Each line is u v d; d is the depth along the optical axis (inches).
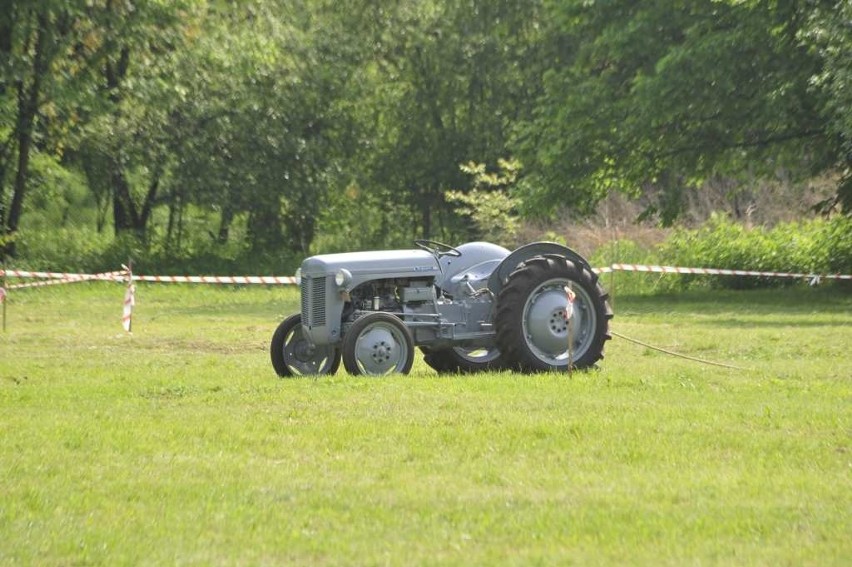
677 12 4921.3
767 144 4881.9
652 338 2947.8
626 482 1257.4
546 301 2208.4
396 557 1011.9
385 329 2108.8
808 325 3366.1
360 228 7293.3
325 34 6845.5
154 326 3526.1
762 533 1074.7
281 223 6722.4
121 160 6141.7
